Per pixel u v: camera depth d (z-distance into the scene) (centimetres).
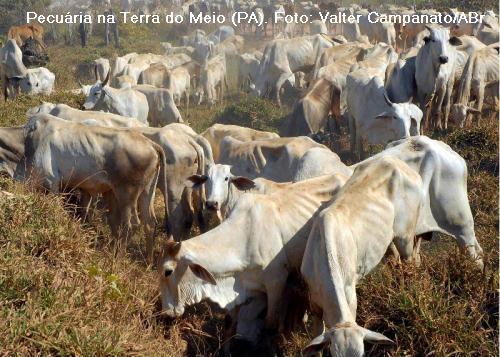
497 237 1178
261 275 907
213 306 999
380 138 1653
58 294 826
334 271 811
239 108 2209
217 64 2662
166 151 1222
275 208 920
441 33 1698
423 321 861
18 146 1190
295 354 908
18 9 4731
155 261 1196
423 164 1002
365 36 3150
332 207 862
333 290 807
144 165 1168
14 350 741
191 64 2831
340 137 1920
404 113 1505
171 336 909
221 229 911
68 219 1034
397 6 4406
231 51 3278
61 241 958
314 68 2473
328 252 815
